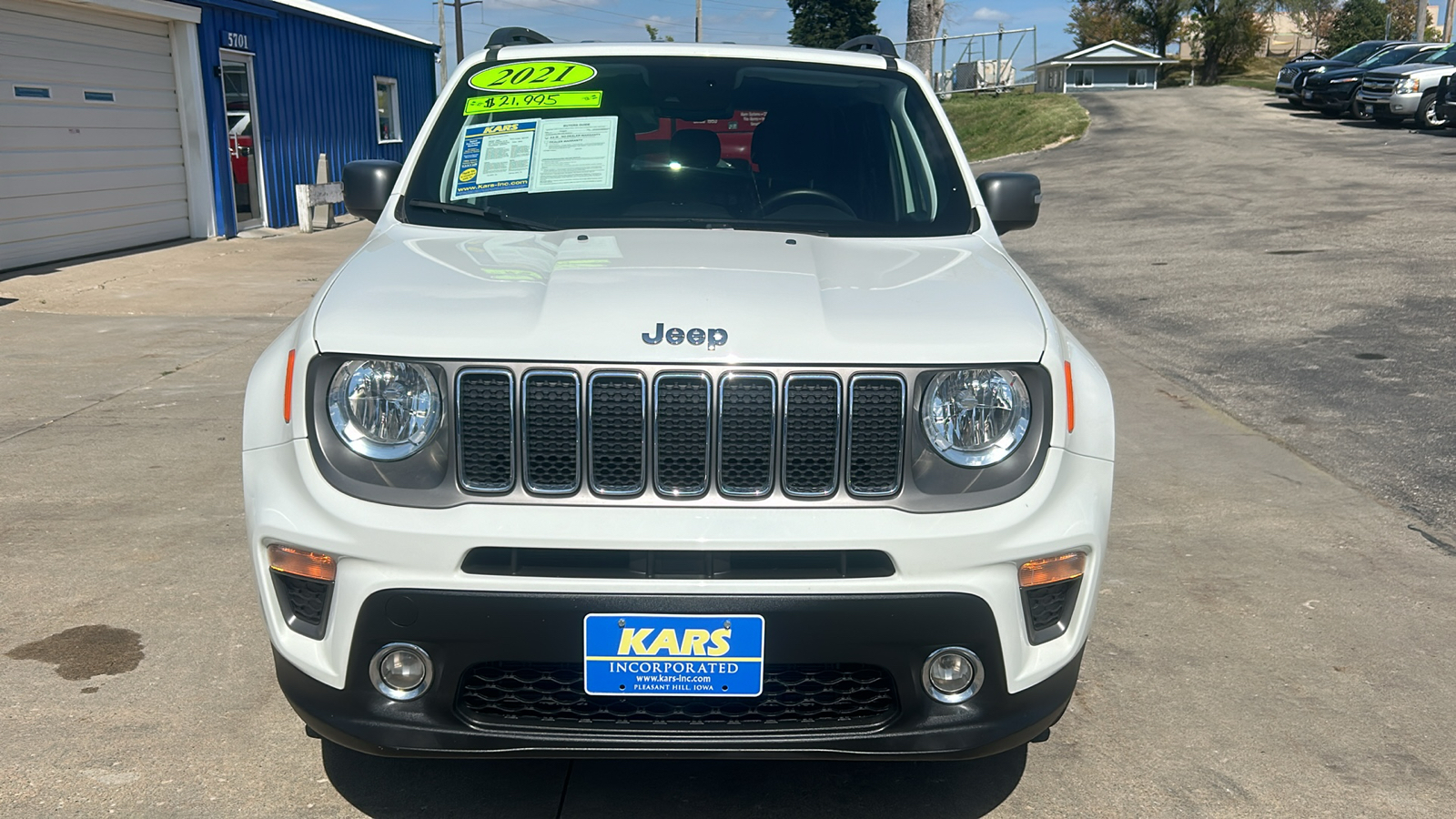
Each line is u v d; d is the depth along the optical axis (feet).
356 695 7.68
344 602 7.55
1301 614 12.72
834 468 7.63
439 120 11.91
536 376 7.48
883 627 7.49
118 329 28.43
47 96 39.01
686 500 7.56
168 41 46.47
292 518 7.64
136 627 11.91
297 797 9.00
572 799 9.09
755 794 9.23
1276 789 9.38
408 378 7.55
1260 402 21.40
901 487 7.65
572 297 8.02
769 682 7.72
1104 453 8.29
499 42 13.78
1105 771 9.64
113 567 13.46
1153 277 35.35
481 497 7.53
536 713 7.80
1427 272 33.32
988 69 127.65
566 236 10.07
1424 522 15.48
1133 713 10.59
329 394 7.66
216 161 49.16
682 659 7.49
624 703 7.73
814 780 9.45
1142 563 14.17
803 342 7.63
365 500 7.52
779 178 11.30
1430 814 9.04
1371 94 81.10
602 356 7.49
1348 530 15.25
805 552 7.49
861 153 11.62
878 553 7.54
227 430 19.36
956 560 7.53
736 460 7.59
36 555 13.78
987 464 7.74
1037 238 44.78
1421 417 20.20
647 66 12.40
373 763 9.52
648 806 9.02
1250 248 39.60
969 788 9.37
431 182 11.25
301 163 57.88
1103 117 99.86
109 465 17.38
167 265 40.63
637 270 8.58
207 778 9.22
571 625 7.42
